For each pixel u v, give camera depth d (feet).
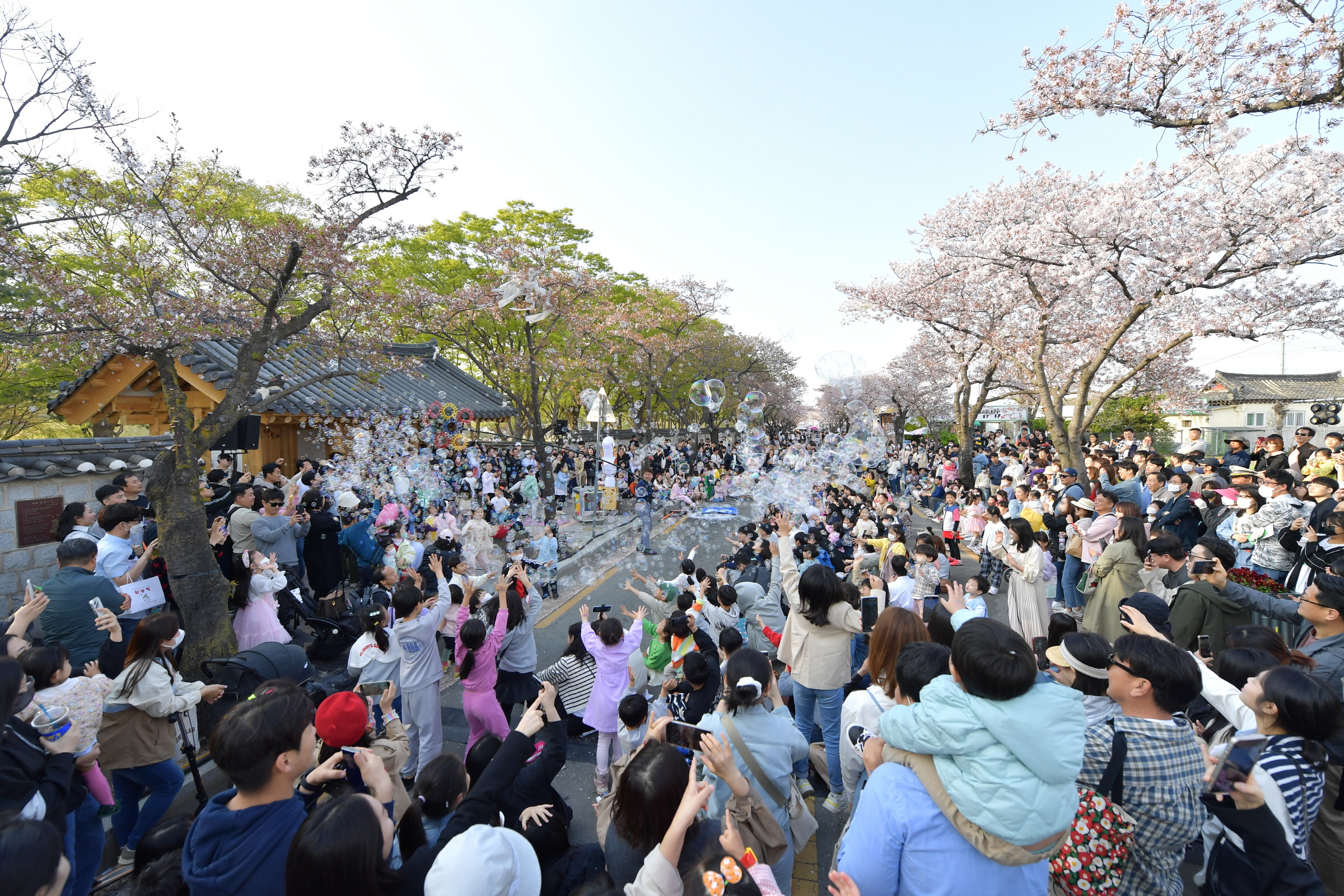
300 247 19.65
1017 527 18.97
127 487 20.02
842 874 5.80
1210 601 13.28
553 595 31.50
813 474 47.96
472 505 44.24
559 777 15.24
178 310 19.93
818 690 12.76
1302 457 28.25
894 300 57.57
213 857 6.19
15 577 21.45
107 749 11.39
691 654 12.45
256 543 20.89
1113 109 23.04
